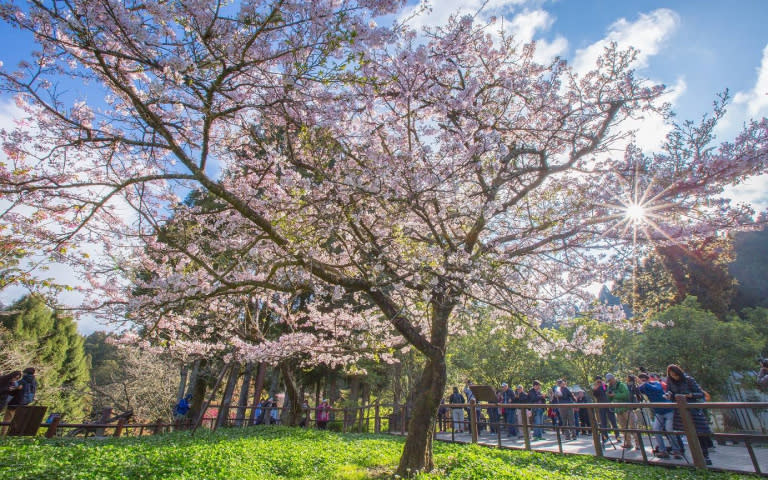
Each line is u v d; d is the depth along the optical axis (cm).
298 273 798
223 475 643
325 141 675
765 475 641
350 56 511
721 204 712
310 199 744
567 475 693
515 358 2398
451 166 658
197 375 1941
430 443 737
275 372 2311
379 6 498
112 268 735
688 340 1548
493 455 908
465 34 667
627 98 746
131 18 466
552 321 838
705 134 705
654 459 821
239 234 903
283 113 643
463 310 832
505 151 689
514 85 739
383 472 743
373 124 760
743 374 1531
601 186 812
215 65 549
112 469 639
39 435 964
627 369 1947
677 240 773
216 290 661
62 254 662
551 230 850
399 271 811
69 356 3300
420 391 765
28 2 446
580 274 817
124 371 2714
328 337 1447
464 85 720
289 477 712
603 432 1018
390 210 726
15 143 645
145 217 602
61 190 607
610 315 775
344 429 1670
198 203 1084
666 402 809
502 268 805
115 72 588
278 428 1458
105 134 628
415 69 616
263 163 836
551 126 778
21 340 2275
